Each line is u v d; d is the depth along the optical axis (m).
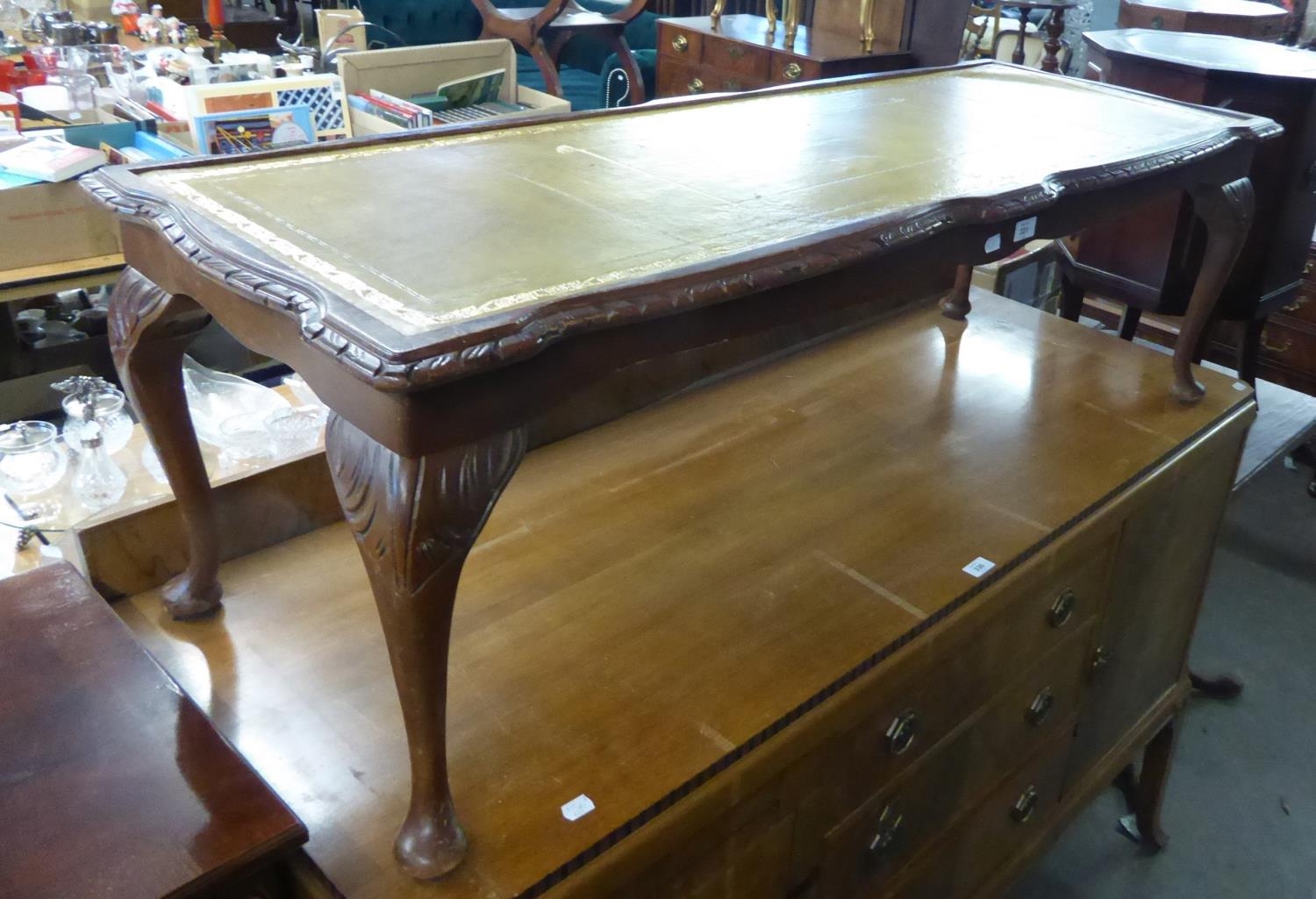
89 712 0.81
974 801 1.32
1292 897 1.71
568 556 1.19
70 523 1.21
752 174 1.12
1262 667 2.19
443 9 4.63
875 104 1.51
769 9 3.15
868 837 1.14
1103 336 1.83
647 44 4.64
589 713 0.96
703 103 1.44
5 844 0.70
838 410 1.54
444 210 0.94
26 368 2.24
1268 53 2.15
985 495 1.33
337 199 0.95
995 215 1.05
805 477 1.37
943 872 1.32
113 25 3.39
